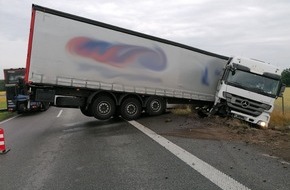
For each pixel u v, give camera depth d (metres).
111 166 6.85
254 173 6.21
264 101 14.54
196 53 16.58
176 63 15.77
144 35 14.57
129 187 5.48
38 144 9.72
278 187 5.41
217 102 15.14
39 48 12.18
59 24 12.48
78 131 12.30
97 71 13.45
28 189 5.51
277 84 14.78
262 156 7.64
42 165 7.10
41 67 12.26
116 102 14.45
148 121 14.37
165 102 16.11
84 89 13.54
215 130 11.63
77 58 12.95
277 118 18.03
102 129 12.51
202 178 5.90
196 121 14.16
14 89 22.64
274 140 9.82
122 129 12.23
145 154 7.89
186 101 16.98
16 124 16.00
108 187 5.50
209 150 8.26
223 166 6.71
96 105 14.04
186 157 7.51
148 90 14.94
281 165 6.83
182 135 10.60
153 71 15.00
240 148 8.55
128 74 14.26
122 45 14.02
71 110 25.08
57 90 13.31
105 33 13.54
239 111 14.67
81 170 6.61
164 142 9.39
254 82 14.75
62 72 12.67
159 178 5.94
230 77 14.90
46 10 12.18
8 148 9.16
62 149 8.81
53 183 5.80
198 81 16.78
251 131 11.62
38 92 12.90
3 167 7.02
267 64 15.18
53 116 19.97
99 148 8.79
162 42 15.22
